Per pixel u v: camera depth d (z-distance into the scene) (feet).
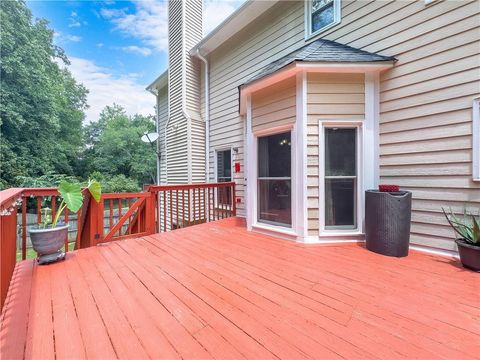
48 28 44.60
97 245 11.38
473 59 8.70
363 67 10.66
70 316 5.57
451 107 9.20
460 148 9.02
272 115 12.52
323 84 11.05
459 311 5.67
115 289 6.93
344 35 12.85
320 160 11.07
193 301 6.23
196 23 24.20
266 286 7.07
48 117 40.14
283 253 10.02
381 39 11.23
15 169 34.50
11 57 34.30
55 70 47.03
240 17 18.12
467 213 8.89
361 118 11.12
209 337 4.82
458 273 7.85
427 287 6.90
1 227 5.68
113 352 4.43
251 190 13.99
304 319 5.40
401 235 9.37
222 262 9.09
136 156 60.59
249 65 18.98
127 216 12.75
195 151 22.65
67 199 9.04
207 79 23.07
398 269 8.22
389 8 10.93
